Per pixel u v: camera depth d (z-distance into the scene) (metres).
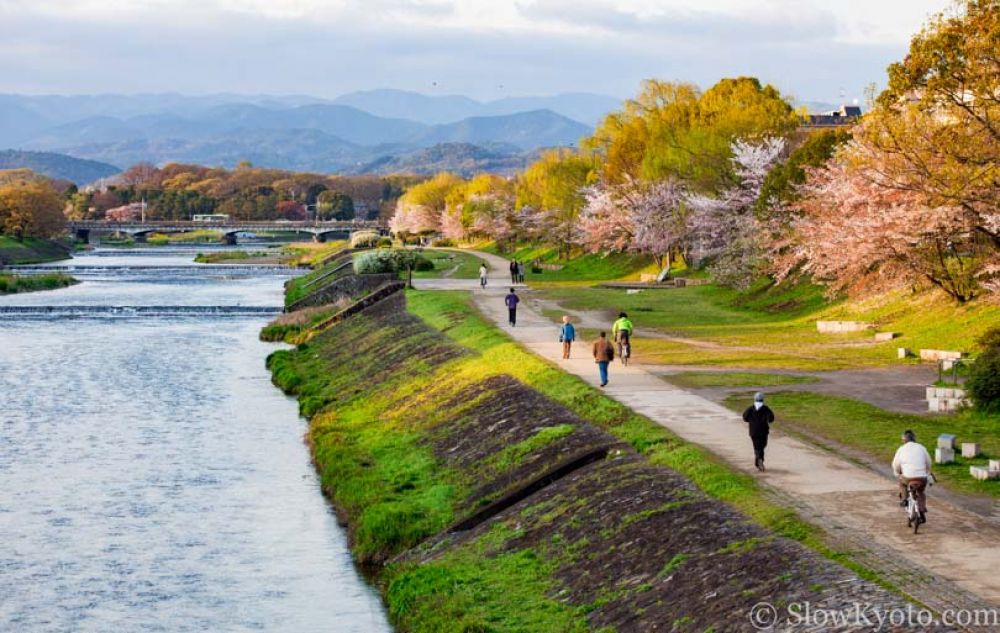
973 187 53.31
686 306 88.00
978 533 24.66
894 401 42.84
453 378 57.56
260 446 53.19
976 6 50.62
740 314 81.62
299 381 71.75
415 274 131.50
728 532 26.08
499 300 93.50
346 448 49.75
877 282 63.97
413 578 31.31
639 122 134.75
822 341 62.69
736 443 35.06
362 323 92.69
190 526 39.84
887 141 56.62
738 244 94.69
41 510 41.97
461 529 35.72
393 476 43.75
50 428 57.47
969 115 52.50
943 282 62.69
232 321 114.12
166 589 33.38
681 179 117.62
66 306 123.12
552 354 58.53
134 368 80.12
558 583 28.62
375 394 62.50
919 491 25.00
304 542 37.91
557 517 32.72
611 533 29.50
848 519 25.97
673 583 25.09
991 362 39.75
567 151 186.75
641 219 119.06
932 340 57.34
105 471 48.00
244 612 31.42
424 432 49.66
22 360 84.06
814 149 89.81
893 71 53.62
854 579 21.67
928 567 22.20
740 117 111.69
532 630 26.08
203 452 51.78
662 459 33.31
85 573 34.91
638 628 24.14
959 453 33.41
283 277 184.62
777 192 92.06
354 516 39.69
